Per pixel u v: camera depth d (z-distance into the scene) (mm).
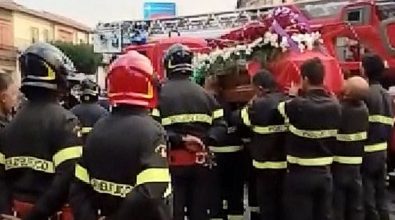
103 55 16469
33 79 3389
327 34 8453
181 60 5535
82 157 3076
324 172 5227
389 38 9328
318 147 5188
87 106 6352
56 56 3414
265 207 5965
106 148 2953
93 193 3039
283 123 5742
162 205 2836
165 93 5445
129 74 2969
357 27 9477
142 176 2848
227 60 6773
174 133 5383
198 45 9188
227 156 6324
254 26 7008
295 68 6098
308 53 6547
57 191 3232
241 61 6742
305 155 5211
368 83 6176
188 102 5445
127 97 2982
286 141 5508
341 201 5695
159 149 2916
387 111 6207
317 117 5129
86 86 6355
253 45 6727
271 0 17875
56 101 3455
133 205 2793
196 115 5465
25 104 3482
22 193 3383
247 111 5934
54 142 3322
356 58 8812
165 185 2867
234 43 7250
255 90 5957
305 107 5137
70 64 3525
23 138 3373
